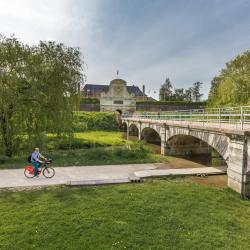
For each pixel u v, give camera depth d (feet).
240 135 46.32
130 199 40.32
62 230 30.50
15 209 35.76
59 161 68.95
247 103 97.81
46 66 71.41
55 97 73.92
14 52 69.87
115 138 136.05
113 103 256.93
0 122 71.15
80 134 148.05
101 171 59.06
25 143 74.43
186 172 59.31
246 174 45.60
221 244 29.07
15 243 27.73
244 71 118.42
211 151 95.81
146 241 29.07
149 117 152.97
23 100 71.87
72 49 79.20
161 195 42.73
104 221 32.94
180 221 34.01
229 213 37.78
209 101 132.16
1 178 51.19
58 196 41.19
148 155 83.25
